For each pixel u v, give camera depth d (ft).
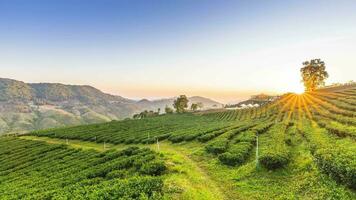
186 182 77.66
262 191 71.97
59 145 222.28
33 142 266.57
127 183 67.46
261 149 116.06
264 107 453.17
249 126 201.26
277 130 165.37
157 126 301.02
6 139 320.09
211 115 481.05
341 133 124.26
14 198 91.25
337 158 66.28
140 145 193.98
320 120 198.90
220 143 129.18
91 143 238.48
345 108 244.01
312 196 61.52
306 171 77.56
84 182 91.86
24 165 174.40
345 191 58.29
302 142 126.62
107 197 60.59
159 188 65.92
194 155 124.06
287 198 63.98
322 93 442.91
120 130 286.87
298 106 356.38
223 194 73.26
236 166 98.73
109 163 122.42
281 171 83.15
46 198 74.33
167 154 122.52
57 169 142.00
